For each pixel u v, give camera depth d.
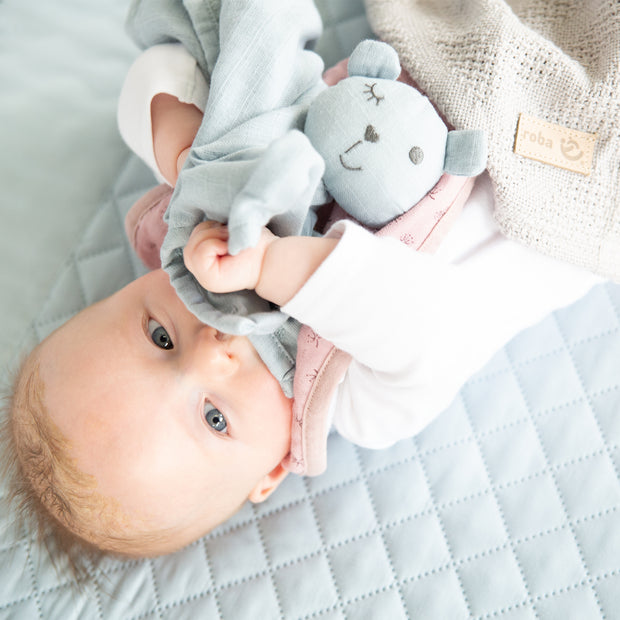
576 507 1.06
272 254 0.82
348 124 0.85
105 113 1.27
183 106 1.00
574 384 1.11
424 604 1.04
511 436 1.10
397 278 0.81
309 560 1.08
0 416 1.08
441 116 0.97
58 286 1.22
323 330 0.85
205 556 1.10
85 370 0.94
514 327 1.01
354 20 1.25
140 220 1.11
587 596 1.02
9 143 1.24
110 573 1.10
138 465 0.92
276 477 1.07
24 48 1.27
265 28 0.90
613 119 0.96
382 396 0.94
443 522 1.08
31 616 1.08
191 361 0.92
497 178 0.95
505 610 1.03
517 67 0.96
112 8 1.28
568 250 0.96
